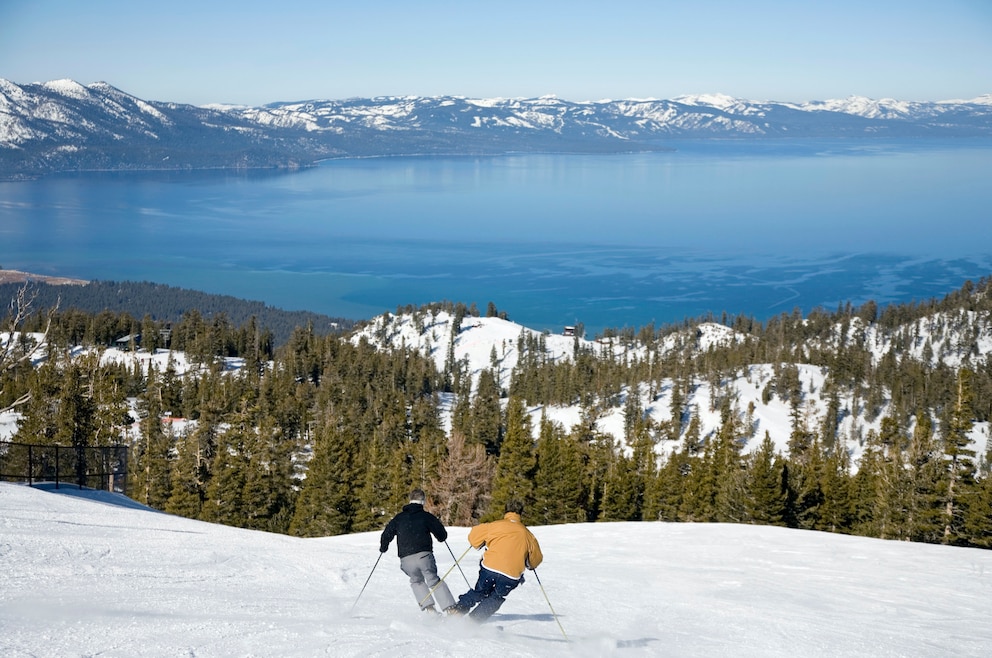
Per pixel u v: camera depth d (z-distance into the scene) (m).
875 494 51.75
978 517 41.66
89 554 11.71
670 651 8.30
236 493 60.56
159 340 182.25
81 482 28.98
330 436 60.25
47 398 72.00
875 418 151.75
